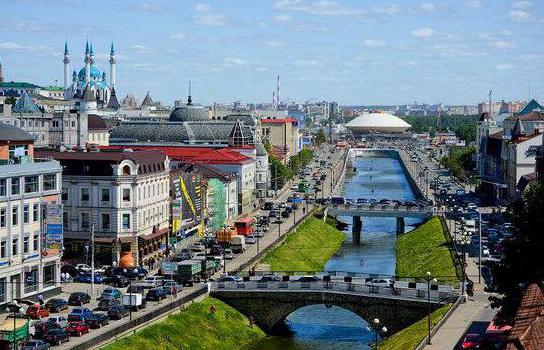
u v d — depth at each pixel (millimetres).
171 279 176125
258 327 169125
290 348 156500
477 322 142625
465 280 175875
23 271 157250
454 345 126938
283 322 179250
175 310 155625
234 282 171625
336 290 168250
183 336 146625
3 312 150250
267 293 169750
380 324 164750
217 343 152250
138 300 150750
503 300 120812
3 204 152125
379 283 174500
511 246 123875
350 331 170625
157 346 138125
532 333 70438
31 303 152375
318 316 185500
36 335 129875
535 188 132250
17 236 155750
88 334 135500
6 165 153750
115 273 184375
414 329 149625
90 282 180125
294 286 169750
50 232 163625
